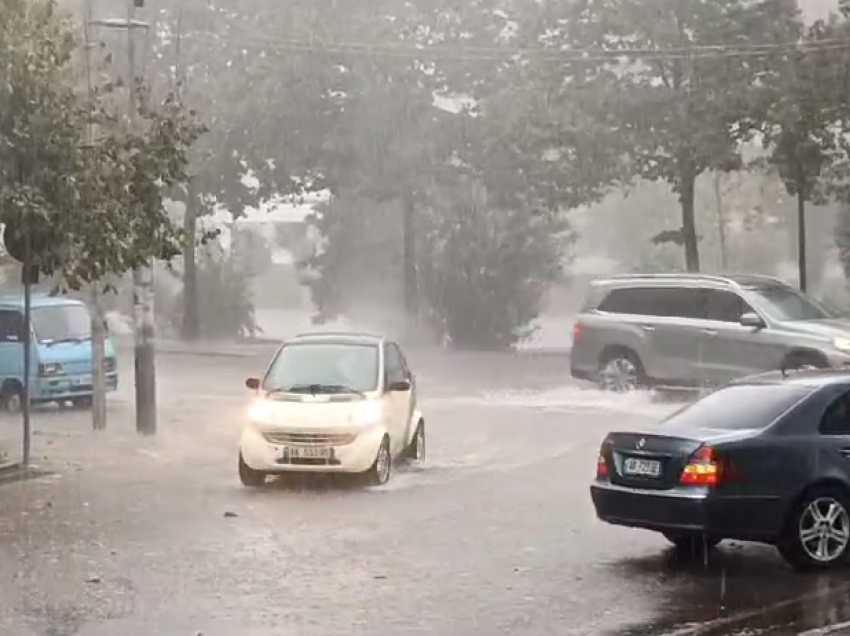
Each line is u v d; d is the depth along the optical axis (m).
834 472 12.56
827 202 42.75
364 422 17.89
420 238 47.44
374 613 10.97
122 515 15.77
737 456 12.30
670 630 10.41
